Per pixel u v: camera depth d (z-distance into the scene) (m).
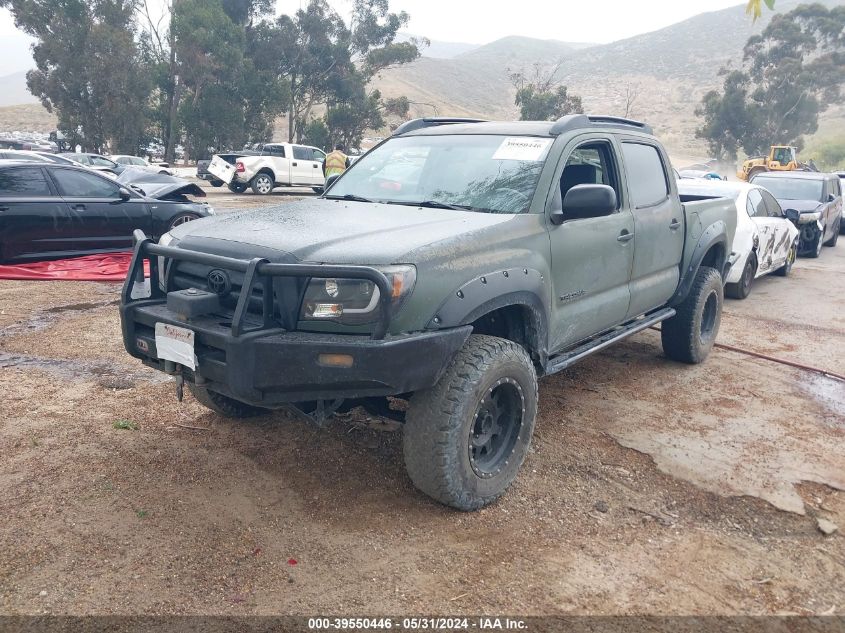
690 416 4.92
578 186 3.77
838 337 7.33
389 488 3.70
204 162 27.84
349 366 2.96
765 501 3.74
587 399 5.19
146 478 3.68
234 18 45.06
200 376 3.27
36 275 8.52
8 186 8.86
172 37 41.56
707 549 3.29
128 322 3.54
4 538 3.09
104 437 4.14
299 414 3.39
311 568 2.99
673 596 2.93
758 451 4.36
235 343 3.00
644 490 3.83
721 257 6.27
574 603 2.85
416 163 4.54
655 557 3.21
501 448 3.66
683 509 3.65
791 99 59.19
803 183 14.94
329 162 19.34
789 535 3.44
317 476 3.79
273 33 45.44
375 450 4.13
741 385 5.64
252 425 4.42
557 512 3.56
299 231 3.44
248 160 24.83
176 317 3.32
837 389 5.64
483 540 3.27
